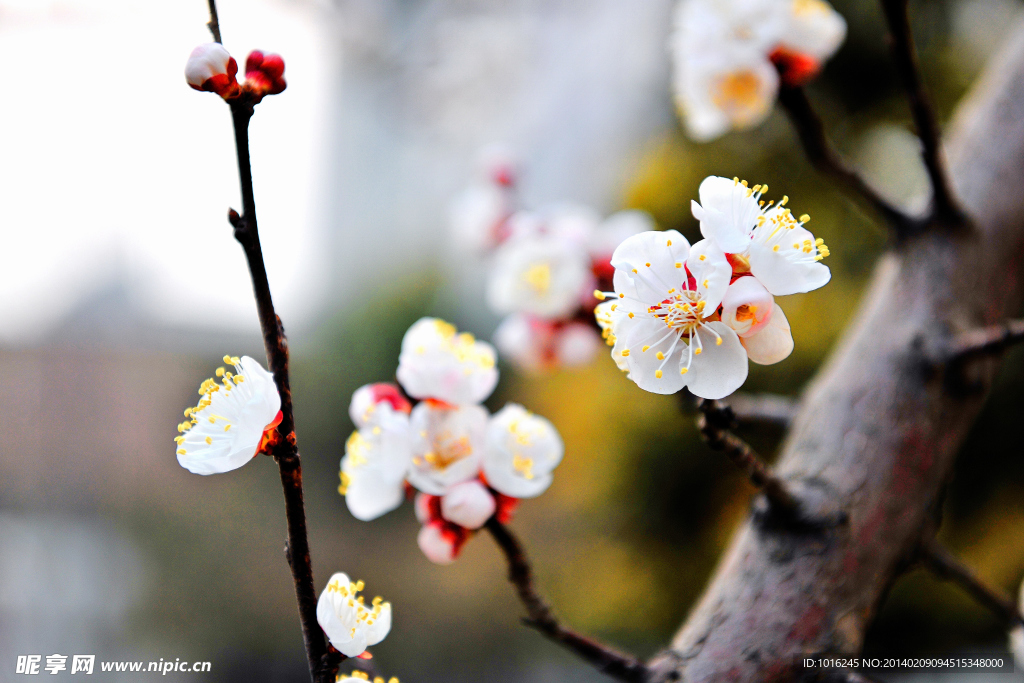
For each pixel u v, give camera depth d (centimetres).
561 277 68
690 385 49
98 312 373
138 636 227
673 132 129
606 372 122
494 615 232
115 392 344
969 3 121
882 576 55
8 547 277
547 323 72
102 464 325
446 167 372
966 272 58
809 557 54
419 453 52
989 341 56
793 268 48
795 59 59
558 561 166
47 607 252
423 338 53
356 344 258
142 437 330
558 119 336
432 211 369
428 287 275
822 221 118
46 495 314
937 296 57
